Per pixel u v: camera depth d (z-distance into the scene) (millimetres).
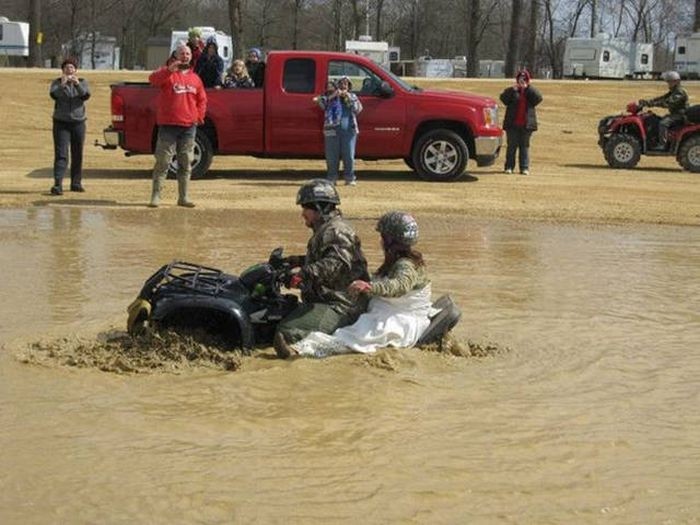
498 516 5082
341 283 7875
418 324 7930
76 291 9805
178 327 8031
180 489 5281
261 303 8039
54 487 5277
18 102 33844
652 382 7344
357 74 19594
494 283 10680
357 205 16578
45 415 6332
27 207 15609
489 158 20031
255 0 74750
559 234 14375
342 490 5316
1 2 77000
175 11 73375
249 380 7074
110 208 15711
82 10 69000
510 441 6086
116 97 19078
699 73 53688
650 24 83000
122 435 6020
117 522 4895
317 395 6797
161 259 11547
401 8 79500
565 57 55906
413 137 19734
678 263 12180
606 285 10719
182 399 6684
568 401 6875
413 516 5043
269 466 5602
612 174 22734
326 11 74625
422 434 6145
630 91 41031
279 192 17969
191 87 15711
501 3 80938
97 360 7453
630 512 5180
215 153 19672
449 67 59719
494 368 7578
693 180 22016
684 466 5797
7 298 9469
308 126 19375
